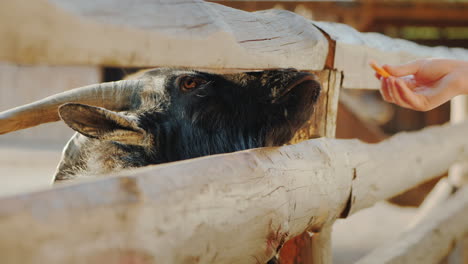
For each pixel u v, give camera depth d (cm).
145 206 157
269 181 220
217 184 192
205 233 182
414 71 284
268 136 308
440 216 502
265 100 304
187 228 173
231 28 220
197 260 180
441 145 488
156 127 331
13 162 1647
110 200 147
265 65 236
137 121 322
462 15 1734
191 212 175
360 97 2022
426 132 489
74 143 339
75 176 333
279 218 224
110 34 146
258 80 311
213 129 325
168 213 165
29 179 1401
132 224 151
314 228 282
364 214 1011
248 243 208
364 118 1209
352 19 1670
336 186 275
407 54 389
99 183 149
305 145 267
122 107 336
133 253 150
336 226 930
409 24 1941
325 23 326
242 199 202
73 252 133
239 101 317
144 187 162
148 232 156
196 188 182
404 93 274
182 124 333
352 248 800
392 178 361
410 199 1087
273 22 263
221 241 191
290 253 319
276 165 232
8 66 1819
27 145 1917
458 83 274
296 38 267
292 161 245
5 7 120
